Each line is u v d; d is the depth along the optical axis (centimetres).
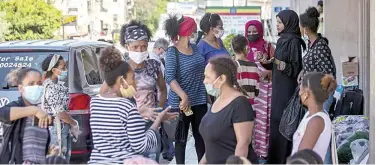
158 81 671
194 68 680
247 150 460
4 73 766
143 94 642
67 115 639
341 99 875
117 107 458
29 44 791
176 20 679
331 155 459
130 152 464
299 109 598
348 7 1288
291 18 711
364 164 654
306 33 711
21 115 492
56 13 2270
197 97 684
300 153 388
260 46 782
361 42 1201
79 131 736
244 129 461
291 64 708
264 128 743
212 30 719
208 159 478
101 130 459
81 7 2727
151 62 656
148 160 446
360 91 887
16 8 2145
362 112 865
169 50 681
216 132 467
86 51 820
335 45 1298
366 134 710
